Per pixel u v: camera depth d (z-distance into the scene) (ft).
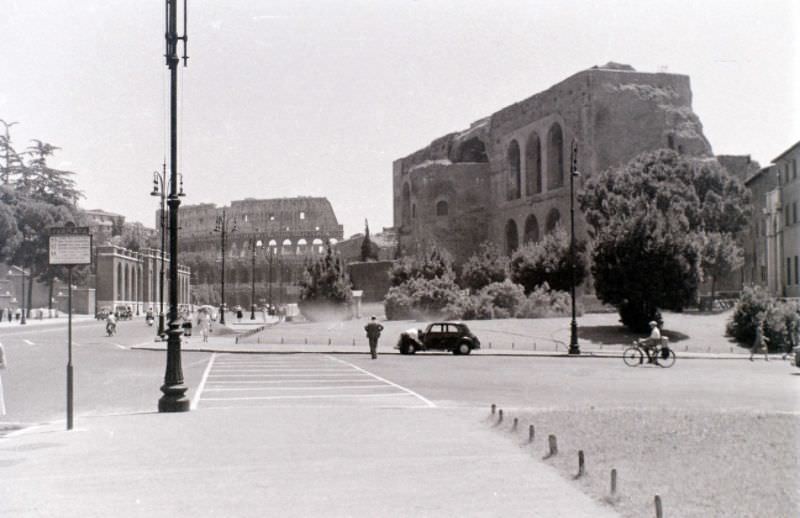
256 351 130.41
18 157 433.07
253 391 69.31
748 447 36.81
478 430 45.32
